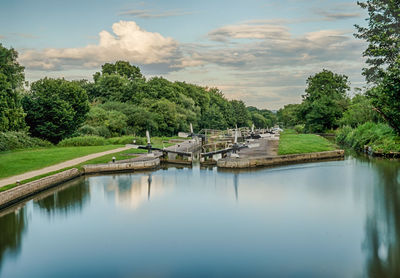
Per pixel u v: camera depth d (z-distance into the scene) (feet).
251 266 56.65
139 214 84.43
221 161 143.64
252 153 165.78
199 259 59.62
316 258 58.80
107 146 198.90
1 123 171.94
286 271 54.70
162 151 163.53
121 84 347.77
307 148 177.17
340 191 100.27
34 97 221.66
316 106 340.59
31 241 68.69
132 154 162.61
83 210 87.81
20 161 137.39
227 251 62.44
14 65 196.85
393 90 141.18
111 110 270.87
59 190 108.68
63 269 57.47
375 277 52.26
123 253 62.69
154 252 62.85
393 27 163.12
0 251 64.49
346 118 266.36
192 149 216.54
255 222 76.84
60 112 206.28
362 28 172.24
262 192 102.01
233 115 515.91
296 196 96.48
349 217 78.13
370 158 159.02
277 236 68.49
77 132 222.89
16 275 55.83
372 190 100.42
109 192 106.01
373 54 162.71
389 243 63.77
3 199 85.97
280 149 172.86
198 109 390.01
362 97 268.21
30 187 98.53
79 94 231.71
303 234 69.15
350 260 57.77
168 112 298.56
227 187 109.70
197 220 79.25
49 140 210.79
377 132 179.93
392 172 124.98
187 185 114.32
